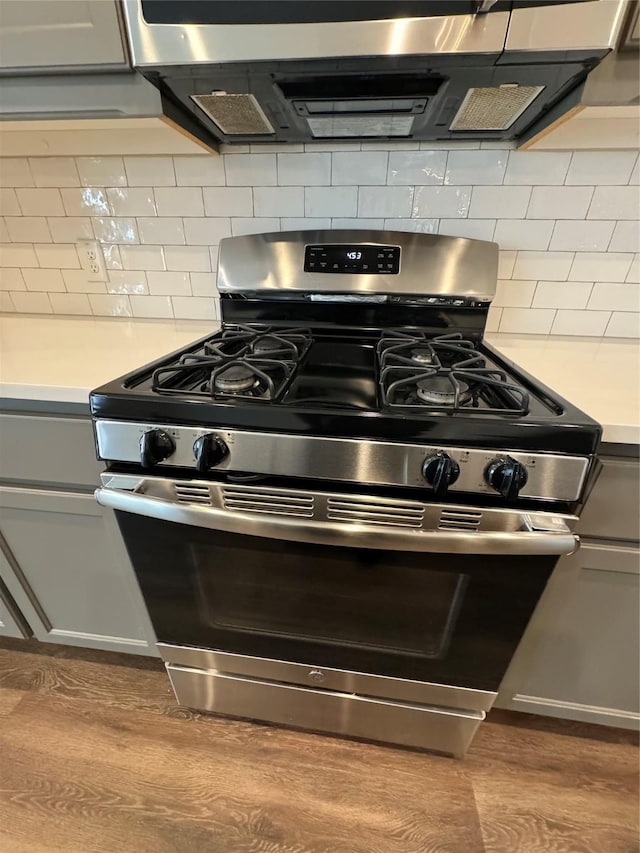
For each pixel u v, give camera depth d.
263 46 0.71
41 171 1.20
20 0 0.76
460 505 0.69
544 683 0.98
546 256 1.14
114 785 1.01
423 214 1.14
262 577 0.84
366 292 1.09
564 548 0.66
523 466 0.64
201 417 0.69
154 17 0.71
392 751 1.08
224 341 1.00
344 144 1.09
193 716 1.16
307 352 1.00
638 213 1.07
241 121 0.96
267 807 0.97
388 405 0.69
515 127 0.95
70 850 0.91
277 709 1.07
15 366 0.91
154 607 0.94
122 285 1.33
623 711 0.98
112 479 0.78
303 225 1.19
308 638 0.91
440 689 0.92
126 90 0.83
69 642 1.19
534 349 1.12
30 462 0.90
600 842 0.92
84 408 0.83
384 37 0.68
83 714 1.16
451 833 0.93
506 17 0.65
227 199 1.18
